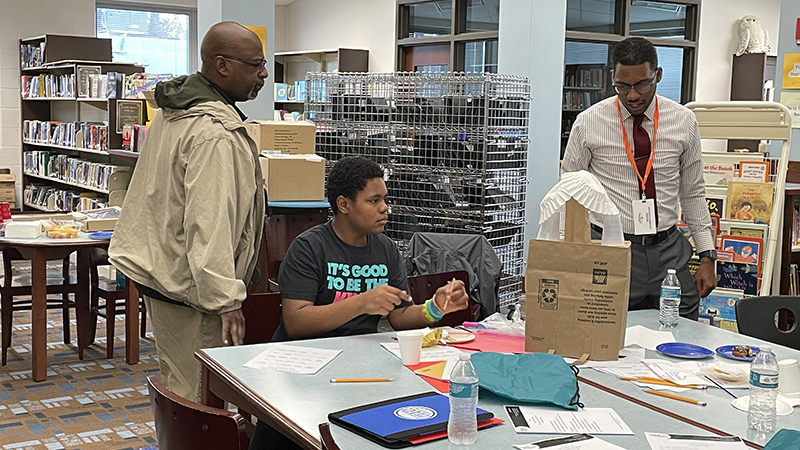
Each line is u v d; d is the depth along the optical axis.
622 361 2.37
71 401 4.30
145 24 12.10
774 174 4.64
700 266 3.37
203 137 2.69
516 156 5.14
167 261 2.78
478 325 2.81
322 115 5.65
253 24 5.91
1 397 4.32
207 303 2.62
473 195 4.91
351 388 2.03
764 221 4.30
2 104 10.94
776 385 1.85
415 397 1.92
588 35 8.86
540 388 1.96
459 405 1.66
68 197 9.78
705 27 9.95
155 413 1.81
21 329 5.82
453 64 9.52
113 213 5.35
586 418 1.85
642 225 3.23
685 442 1.71
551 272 2.39
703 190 3.39
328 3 11.85
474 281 4.21
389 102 5.29
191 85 2.83
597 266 2.34
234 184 2.72
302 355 2.31
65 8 11.13
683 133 3.28
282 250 4.49
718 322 4.37
